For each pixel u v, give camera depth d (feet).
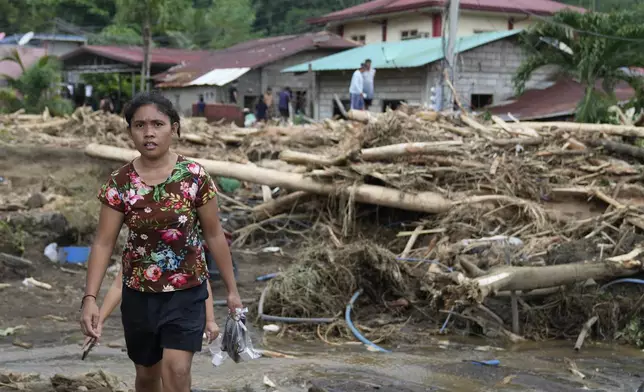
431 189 35.06
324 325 25.39
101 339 23.04
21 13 163.63
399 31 104.94
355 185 35.81
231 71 101.19
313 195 39.09
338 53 95.50
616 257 26.86
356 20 110.11
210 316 13.89
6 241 30.73
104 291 28.27
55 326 24.14
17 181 42.78
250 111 102.06
